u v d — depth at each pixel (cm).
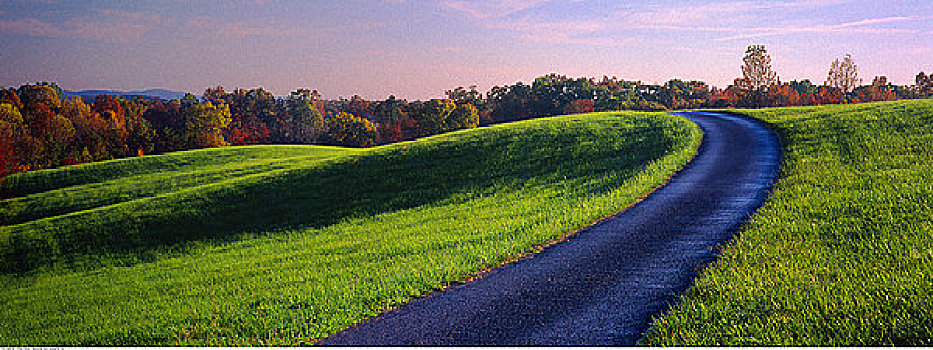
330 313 905
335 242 2042
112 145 9388
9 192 4762
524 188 2691
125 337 970
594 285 909
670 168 2394
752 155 2619
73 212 3753
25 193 4719
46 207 4009
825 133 2994
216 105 13262
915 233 959
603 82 18712
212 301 1220
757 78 12250
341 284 1140
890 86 14925
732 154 2727
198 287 1556
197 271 1928
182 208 3216
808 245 975
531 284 952
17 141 8050
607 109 15112
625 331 690
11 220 3809
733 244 1064
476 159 3675
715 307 699
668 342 613
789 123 3834
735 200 1591
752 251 973
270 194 3375
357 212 2788
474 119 13500
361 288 1055
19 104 10281
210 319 1001
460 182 3112
